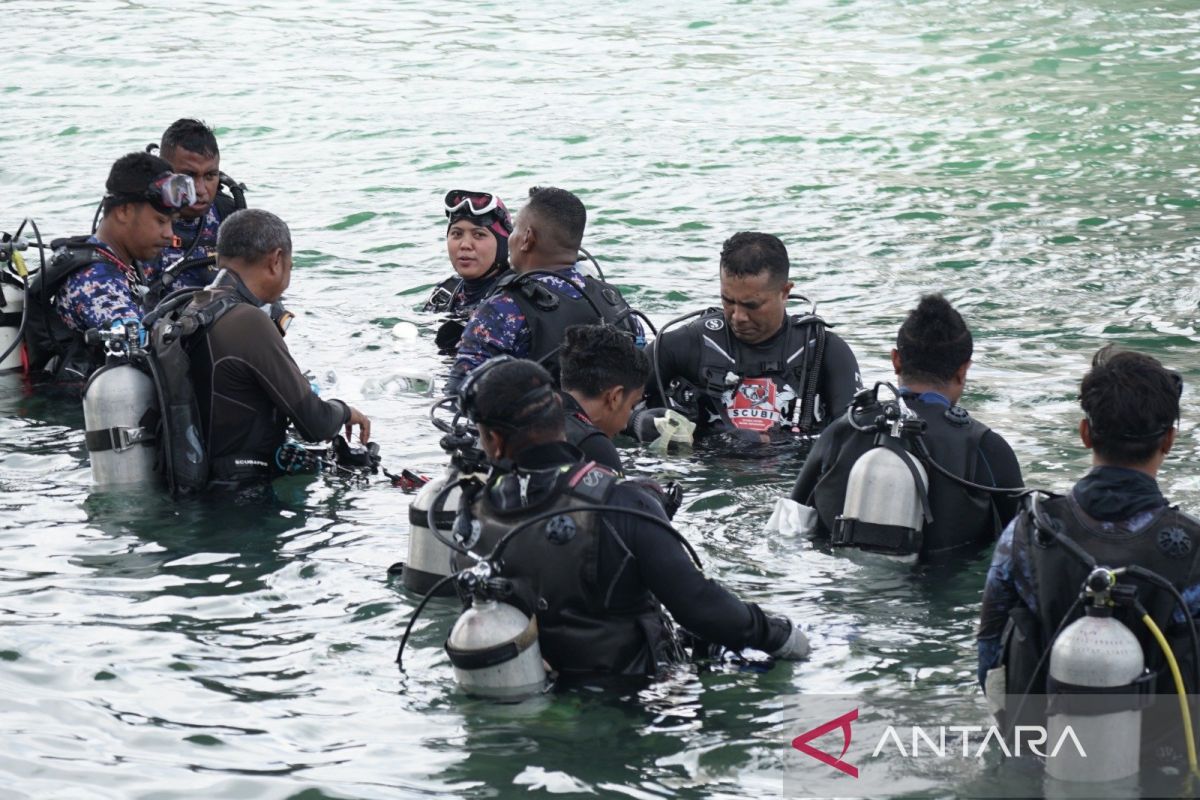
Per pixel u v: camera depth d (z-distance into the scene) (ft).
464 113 134.51
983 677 32.24
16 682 35.37
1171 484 49.01
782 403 54.65
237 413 49.39
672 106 137.49
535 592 33.99
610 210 99.40
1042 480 49.73
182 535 45.65
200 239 66.59
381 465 52.80
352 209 99.76
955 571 42.04
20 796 30.01
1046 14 189.26
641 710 33.65
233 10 195.83
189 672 36.17
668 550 33.68
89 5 198.80
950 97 141.90
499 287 54.13
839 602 40.22
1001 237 92.32
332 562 43.47
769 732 32.73
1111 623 28.81
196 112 134.62
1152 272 83.15
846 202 102.27
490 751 31.96
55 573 42.42
